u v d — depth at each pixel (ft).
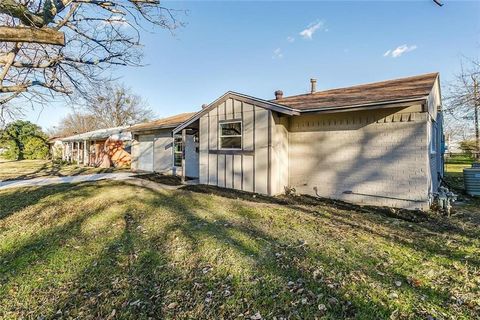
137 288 10.55
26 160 98.17
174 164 49.44
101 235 16.56
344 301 9.05
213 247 13.88
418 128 21.63
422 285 9.90
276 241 14.49
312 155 28.35
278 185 28.96
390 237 14.94
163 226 17.83
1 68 16.72
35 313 9.35
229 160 32.73
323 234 15.49
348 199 25.59
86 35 19.33
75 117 136.46
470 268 11.10
